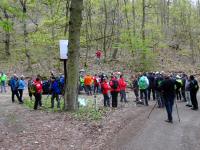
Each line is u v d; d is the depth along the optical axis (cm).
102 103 2358
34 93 2012
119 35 4634
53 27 3734
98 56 4497
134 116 1778
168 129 1445
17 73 4056
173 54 5478
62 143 1158
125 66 4466
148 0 4897
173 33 6362
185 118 1767
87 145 1146
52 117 1638
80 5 1736
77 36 1761
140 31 4728
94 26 4881
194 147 1145
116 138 1258
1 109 2014
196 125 1567
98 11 4809
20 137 1228
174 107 2252
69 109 1814
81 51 4997
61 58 1812
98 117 1633
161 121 1641
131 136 1297
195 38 6056
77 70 1798
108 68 4325
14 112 1869
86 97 2781
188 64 5122
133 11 4694
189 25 5850
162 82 1616
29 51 4288
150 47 4706
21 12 1375
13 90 2388
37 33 3738
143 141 1220
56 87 2061
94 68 4269
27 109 2011
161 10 5847
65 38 3678
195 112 2012
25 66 4322
